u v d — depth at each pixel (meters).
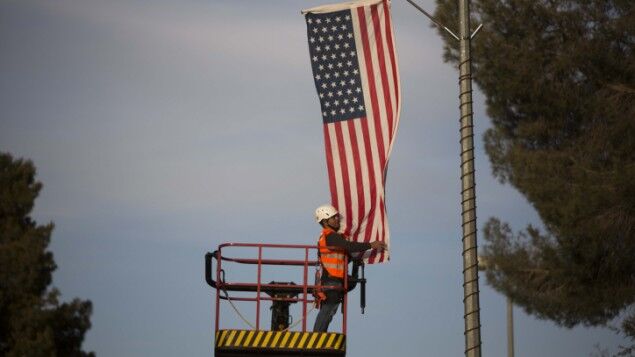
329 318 67.88
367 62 73.19
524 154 92.00
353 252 70.00
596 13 93.88
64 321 123.00
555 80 93.56
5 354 120.00
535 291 90.94
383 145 72.38
